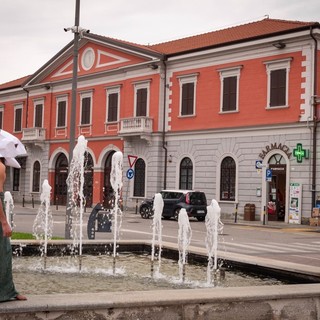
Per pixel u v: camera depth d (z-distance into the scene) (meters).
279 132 30.59
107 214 16.72
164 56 36.47
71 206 16.52
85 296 5.45
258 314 5.89
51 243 11.83
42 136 47.03
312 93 29.25
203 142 34.59
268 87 31.19
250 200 31.72
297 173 29.59
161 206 11.17
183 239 11.46
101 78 41.97
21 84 49.66
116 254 12.23
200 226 27.00
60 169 46.09
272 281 8.91
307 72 29.45
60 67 46.03
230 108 33.12
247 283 8.76
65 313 5.12
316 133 29.00
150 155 37.38
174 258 11.64
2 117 52.94
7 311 4.90
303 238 22.11
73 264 10.67
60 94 45.84
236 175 32.56
